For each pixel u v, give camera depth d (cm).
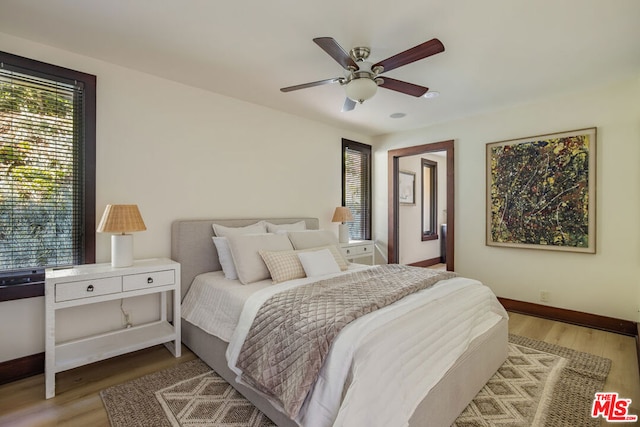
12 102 216
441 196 672
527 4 179
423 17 192
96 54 239
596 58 243
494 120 374
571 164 319
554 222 331
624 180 293
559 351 257
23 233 220
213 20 196
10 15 190
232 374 200
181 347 263
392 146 481
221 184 320
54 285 192
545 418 173
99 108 247
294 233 303
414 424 137
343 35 212
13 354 213
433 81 287
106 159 250
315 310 166
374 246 475
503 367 230
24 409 180
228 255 262
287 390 141
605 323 304
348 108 275
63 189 234
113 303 255
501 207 367
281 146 375
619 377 216
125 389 200
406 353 145
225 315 217
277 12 188
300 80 286
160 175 279
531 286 349
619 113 294
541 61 248
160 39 218
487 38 215
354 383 124
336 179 448
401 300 185
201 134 305
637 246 288
